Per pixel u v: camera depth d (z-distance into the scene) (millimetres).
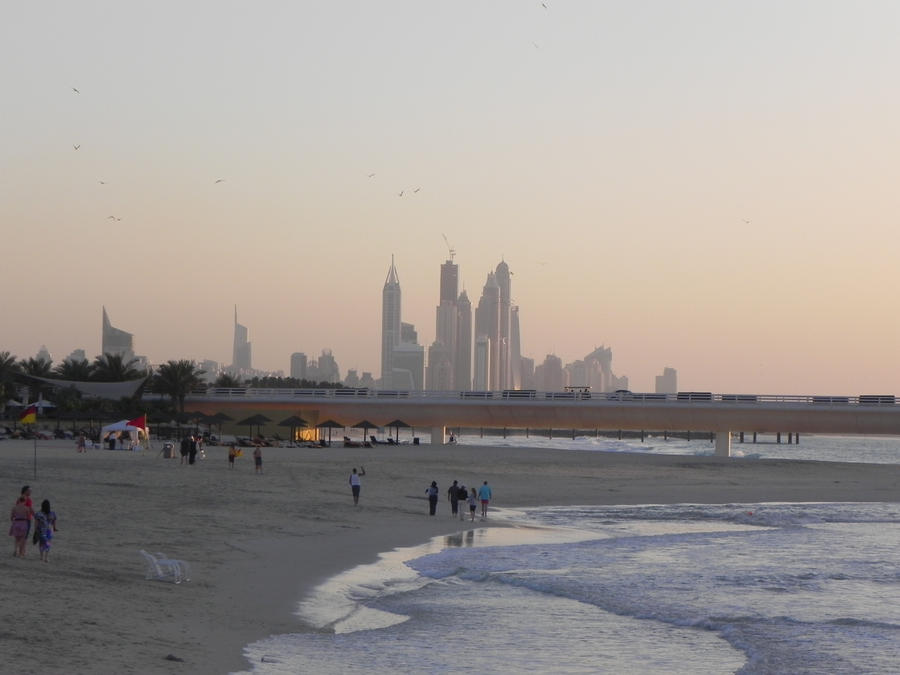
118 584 26578
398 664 20812
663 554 41969
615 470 92938
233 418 135000
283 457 88125
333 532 43688
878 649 24656
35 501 45594
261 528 42906
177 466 70938
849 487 85812
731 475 94188
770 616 28734
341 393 136500
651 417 124938
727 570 37812
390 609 27703
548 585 32719
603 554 41250
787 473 97250
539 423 129625
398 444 127312
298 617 25203
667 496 73875
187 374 136375
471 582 33062
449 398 132875
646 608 29359
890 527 55812
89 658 18406
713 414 122500
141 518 42625
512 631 25266
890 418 116375
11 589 24062
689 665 22234
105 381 149875
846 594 33125
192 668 18609
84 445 83938
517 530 49031
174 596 25953
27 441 96875
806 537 49844
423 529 47156
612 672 21312
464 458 96312
